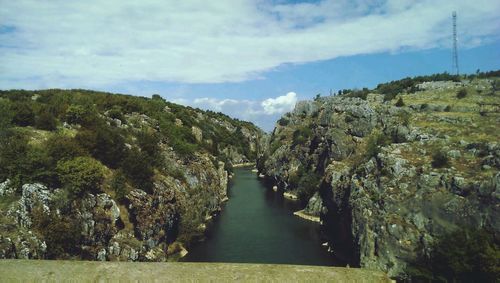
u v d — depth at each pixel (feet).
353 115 352.28
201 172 291.79
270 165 505.25
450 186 195.62
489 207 176.04
